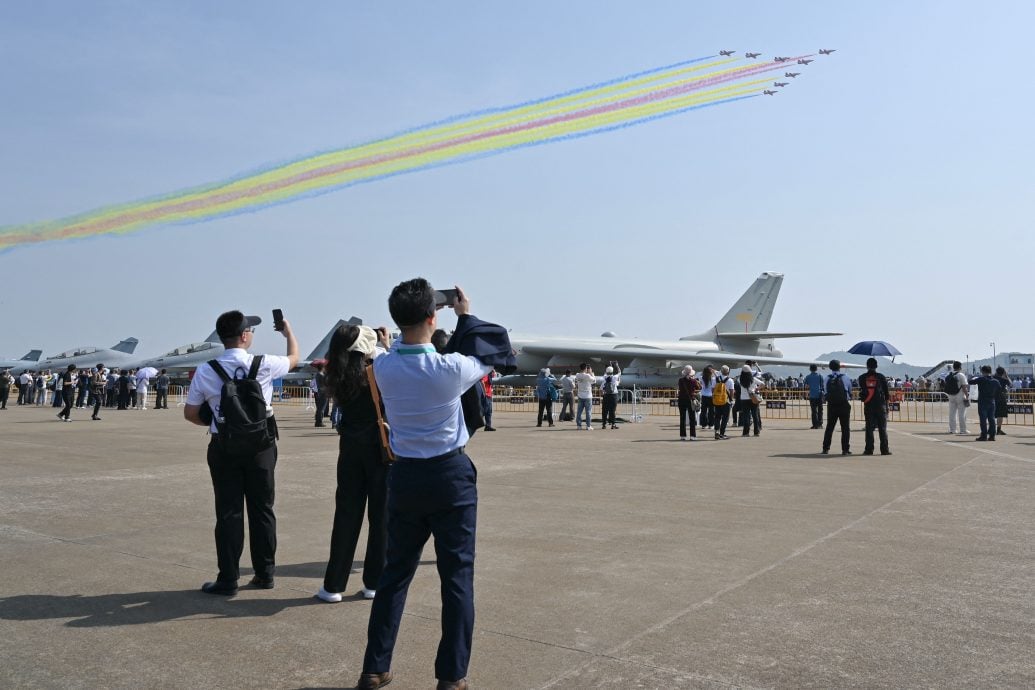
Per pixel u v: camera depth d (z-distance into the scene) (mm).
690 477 10742
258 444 5148
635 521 7578
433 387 3654
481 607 4844
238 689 3648
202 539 6805
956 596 5023
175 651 4148
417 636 4398
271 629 4527
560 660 3973
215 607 4934
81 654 4090
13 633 4406
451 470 3689
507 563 5930
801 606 4832
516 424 22344
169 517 7789
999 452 14211
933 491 9414
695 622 4543
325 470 11648
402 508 3732
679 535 6926
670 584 5336
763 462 12570
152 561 6039
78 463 12250
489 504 8562
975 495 9102
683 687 3615
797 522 7500
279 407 33562
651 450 14555
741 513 7992
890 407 32562
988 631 4363
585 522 7527
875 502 8633
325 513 8133
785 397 30125
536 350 41156
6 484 10016
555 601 4965
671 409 31531
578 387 20141
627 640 4250
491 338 3967
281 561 6148
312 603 5055
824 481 10312
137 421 23188
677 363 42375
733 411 22219
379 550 5137
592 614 4703
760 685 3629
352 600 5145
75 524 7430
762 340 52062
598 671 3820
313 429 20281
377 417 5082
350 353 5113
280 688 3666
